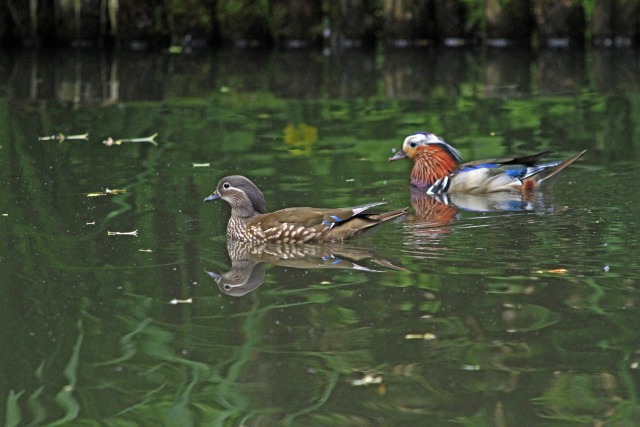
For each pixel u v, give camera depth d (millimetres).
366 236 13398
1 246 12734
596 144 17734
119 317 10531
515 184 15586
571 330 10039
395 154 17219
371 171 16625
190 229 13633
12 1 27484
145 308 10781
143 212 14289
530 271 11703
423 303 10828
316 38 27844
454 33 27375
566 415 8453
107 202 14727
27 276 11672
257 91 22766
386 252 12656
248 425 8391
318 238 13320
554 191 15219
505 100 21250
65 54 27219
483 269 11820
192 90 22938
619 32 26391
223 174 16219
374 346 9781
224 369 9367
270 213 13680
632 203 14414
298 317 10523
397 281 11523
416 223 13922
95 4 27672
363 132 19000
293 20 27672
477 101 21266
